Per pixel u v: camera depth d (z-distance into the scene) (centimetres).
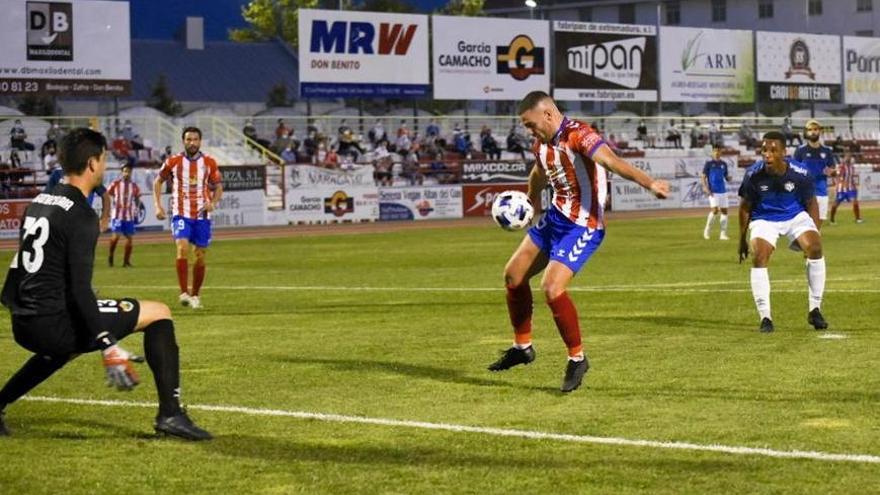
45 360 1000
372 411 1120
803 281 2314
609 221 5156
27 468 921
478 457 939
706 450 945
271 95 9562
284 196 5528
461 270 2834
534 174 1312
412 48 6306
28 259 938
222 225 5369
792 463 902
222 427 1058
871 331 1605
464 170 6078
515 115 7119
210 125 6384
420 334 1666
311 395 1206
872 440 969
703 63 7106
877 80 7769
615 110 9256
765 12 12256
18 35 5475
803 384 1216
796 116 9325
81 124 6006
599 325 1719
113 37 5675
